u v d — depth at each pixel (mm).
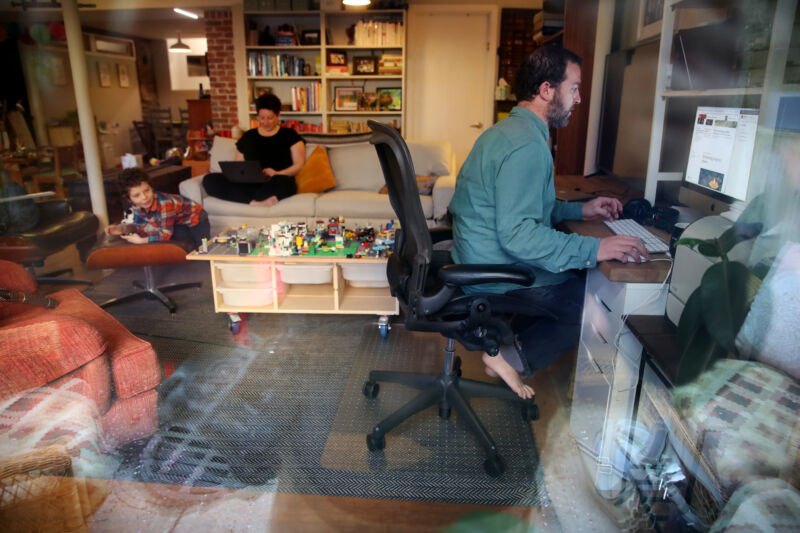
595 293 1398
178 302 2633
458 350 2100
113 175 3916
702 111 1336
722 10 1327
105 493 1312
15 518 1071
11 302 1633
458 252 1546
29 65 5418
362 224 3299
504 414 1642
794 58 1040
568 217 1668
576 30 2418
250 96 5305
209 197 3375
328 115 5332
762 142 1042
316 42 5152
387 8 4984
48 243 2699
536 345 1519
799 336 863
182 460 1457
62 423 1281
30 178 4246
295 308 2311
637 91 1921
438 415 1683
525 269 1317
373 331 2324
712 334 955
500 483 1368
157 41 8359
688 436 961
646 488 1103
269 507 1311
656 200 1641
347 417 1695
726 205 1207
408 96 5324
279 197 3344
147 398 1506
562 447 1446
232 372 1960
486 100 5309
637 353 1192
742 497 823
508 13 5156
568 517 1227
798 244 884
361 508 1306
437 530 1235
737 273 944
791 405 864
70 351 1292
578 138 2561
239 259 2258
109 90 7496
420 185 3367
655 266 1188
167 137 8484
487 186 1396
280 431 1609
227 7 5109
